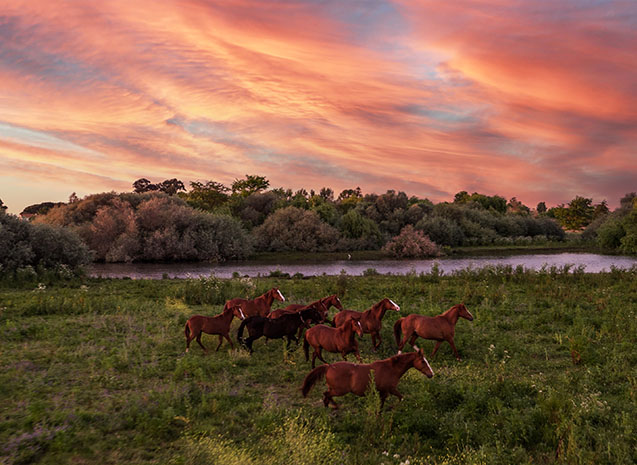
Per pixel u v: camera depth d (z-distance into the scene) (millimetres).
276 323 11570
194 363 10281
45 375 9422
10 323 13766
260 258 54625
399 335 12172
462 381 9242
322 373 7953
